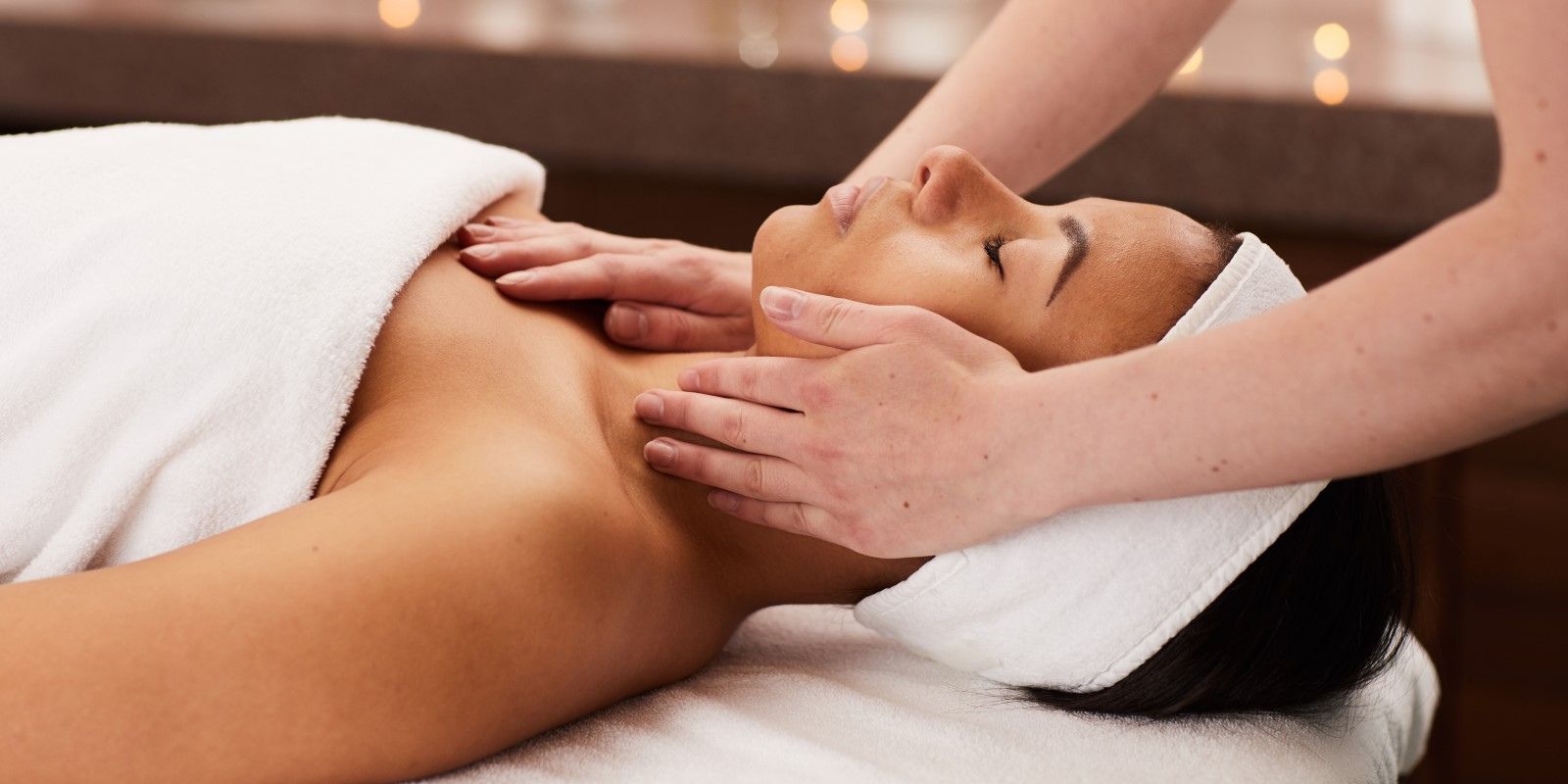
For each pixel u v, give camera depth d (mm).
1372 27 2385
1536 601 2053
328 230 947
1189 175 1908
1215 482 783
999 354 871
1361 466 761
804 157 1960
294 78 1988
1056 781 866
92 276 930
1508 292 692
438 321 961
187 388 898
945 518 854
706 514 1001
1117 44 1171
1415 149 1860
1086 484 805
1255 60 2135
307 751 746
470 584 783
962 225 965
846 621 1137
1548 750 2049
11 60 2020
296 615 740
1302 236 1987
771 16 2242
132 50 2000
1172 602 900
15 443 916
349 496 812
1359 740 978
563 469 875
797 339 963
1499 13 697
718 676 1007
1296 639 944
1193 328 914
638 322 1110
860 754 874
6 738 702
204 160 1003
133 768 718
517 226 1121
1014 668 960
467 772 819
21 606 738
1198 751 908
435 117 1985
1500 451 2029
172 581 746
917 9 2383
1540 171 685
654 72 1944
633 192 2084
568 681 842
